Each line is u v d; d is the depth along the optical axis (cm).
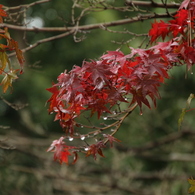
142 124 1281
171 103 1379
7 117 1841
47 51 1830
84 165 1252
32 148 1402
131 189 1252
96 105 404
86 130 1375
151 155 1315
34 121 1767
